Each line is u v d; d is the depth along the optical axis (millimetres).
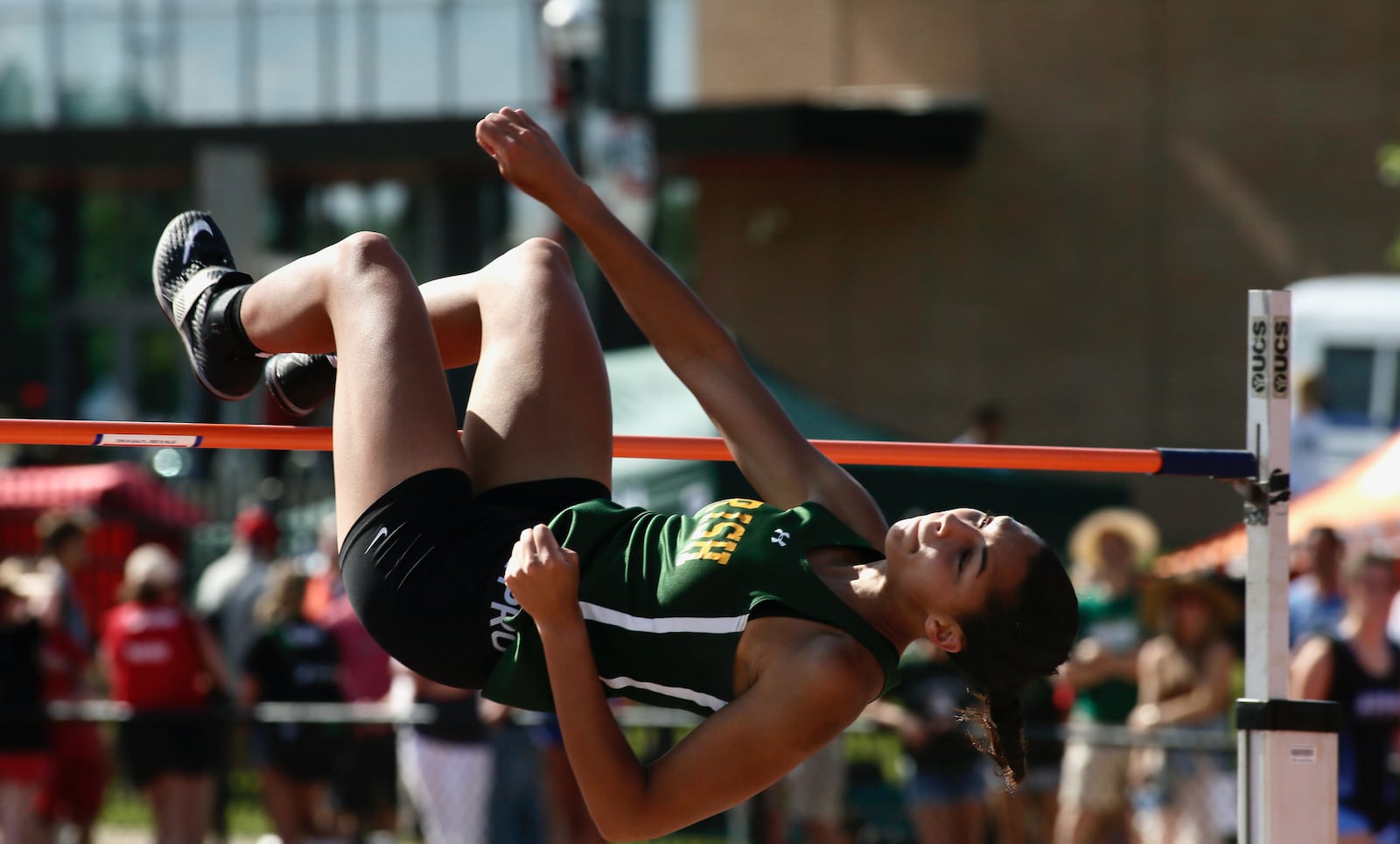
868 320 31812
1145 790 12859
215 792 13305
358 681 14445
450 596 5363
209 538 20500
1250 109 29688
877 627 5262
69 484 19891
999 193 31141
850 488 5762
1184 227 30125
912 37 31609
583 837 13242
